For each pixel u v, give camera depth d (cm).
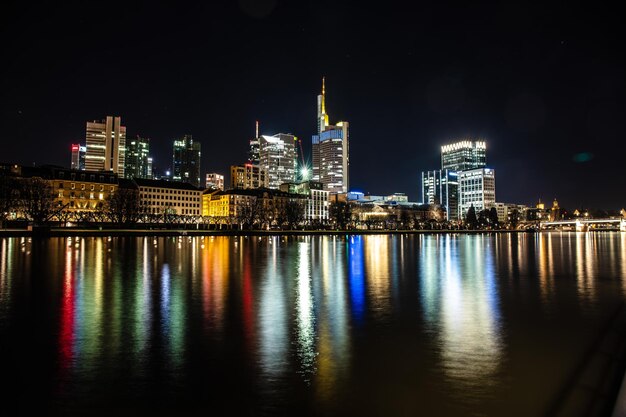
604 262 6531
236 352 1866
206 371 1642
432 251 9312
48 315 2552
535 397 1429
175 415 1295
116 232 14000
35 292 3353
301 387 1496
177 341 2023
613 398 1421
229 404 1366
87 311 2669
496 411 1329
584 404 1377
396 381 1555
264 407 1348
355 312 2681
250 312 2664
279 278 4297
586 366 1716
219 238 14438
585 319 2527
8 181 16112
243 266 5428
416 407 1350
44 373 1619
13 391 1459
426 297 3244
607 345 1994
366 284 3934
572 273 4966
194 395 1430
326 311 2709
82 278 4159
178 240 12181
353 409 1335
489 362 1759
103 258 6281
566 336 2147
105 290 3472
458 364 1733
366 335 2144
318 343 2008
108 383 1526
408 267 5591
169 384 1517
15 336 2098
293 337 2100
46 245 9044
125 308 2766
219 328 2269
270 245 10688
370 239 16800
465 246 11806
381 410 1331
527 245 12562
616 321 2472
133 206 19700
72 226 17375
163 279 4141
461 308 2833
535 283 4075
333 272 4875
